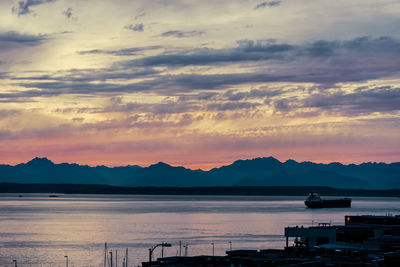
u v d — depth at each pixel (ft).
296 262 515.50
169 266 513.86
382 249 634.43
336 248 631.56
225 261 534.37
